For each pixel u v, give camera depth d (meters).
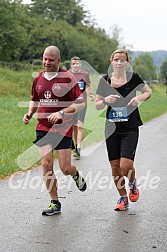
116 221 7.30
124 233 6.75
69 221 7.28
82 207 8.06
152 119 27.28
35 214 7.61
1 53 63.09
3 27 62.59
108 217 7.50
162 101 49.69
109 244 6.30
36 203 8.24
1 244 6.25
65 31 78.06
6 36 62.78
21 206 8.04
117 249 6.12
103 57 75.00
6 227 6.95
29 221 7.25
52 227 6.98
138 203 8.32
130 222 7.25
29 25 76.88
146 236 6.63
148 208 8.02
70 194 8.92
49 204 7.65
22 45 65.88
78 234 6.69
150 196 8.80
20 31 64.19
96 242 6.38
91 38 84.88
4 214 7.58
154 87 79.38
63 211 7.82
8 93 33.28
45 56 7.44
